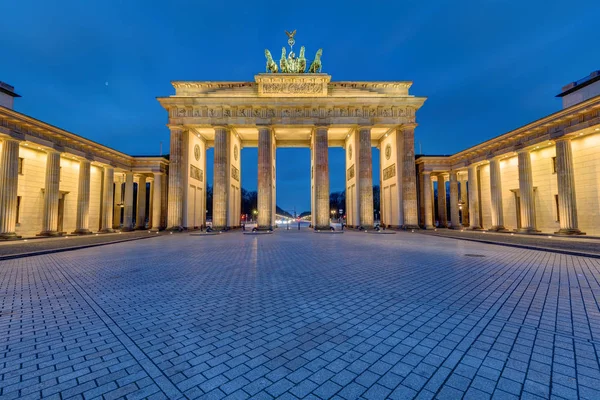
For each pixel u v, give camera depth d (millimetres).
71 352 4746
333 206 162375
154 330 5625
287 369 4145
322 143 41500
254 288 8727
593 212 27172
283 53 45188
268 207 40750
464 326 5703
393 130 45125
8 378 3975
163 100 40438
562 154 27766
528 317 6180
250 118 41406
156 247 20453
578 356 4465
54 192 32688
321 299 7562
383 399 3445
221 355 4582
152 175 52625
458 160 44625
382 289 8523
